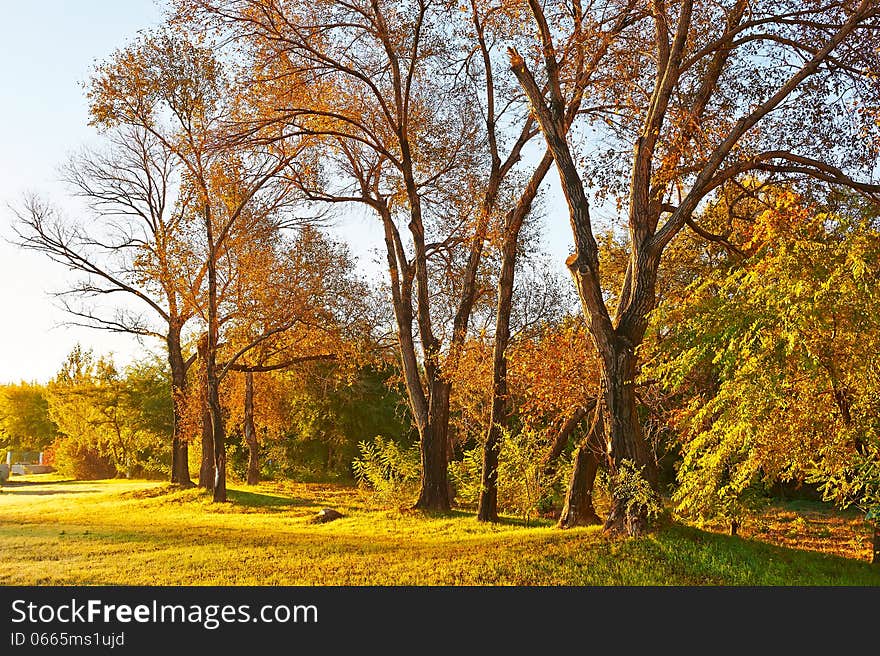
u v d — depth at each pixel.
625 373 14.32
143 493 32.06
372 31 21.42
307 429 49.69
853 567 13.36
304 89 22.67
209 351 29.16
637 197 14.80
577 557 13.03
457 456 35.50
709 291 14.48
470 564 13.22
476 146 24.69
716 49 15.30
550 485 21.44
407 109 23.39
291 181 25.94
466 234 23.80
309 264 31.17
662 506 13.96
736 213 19.19
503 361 20.44
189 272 32.41
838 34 13.81
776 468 13.68
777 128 16.73
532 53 16.28
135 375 52.91
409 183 23.19
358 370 39.34
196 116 29.03
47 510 27.16
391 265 24.78
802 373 12.38
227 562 14.02
